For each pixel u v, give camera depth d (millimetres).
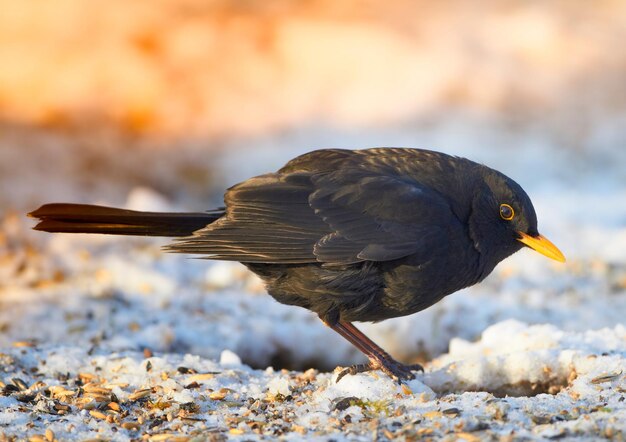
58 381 9453
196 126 19812
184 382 9258
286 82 20641
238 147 19500
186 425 8180
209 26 21250
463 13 22656
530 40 21938
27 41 20266
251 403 8727
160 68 20375
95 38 20578
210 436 7750
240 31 21266
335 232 9055
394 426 7875
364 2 22500
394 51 21078
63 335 11133
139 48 20578
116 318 11570
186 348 11047
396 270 9062
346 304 9234
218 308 12094
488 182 9406
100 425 8188
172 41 20812
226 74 20625
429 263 9062
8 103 19453
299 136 19719
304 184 9289
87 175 18297
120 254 13852
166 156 19141
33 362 9953
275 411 8469
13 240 14250
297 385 9211
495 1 23234
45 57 20047
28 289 12555
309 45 21031
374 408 8344
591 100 20781
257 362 11453
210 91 20312
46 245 14109
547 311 12211
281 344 11508
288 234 9109
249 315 11891
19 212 16281
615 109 20594
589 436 7438
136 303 12172
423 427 7777
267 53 21016
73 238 14273
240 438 7734
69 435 7984
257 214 9188
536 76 21141
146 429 8148
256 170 18859
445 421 7875
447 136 19562
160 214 9375
